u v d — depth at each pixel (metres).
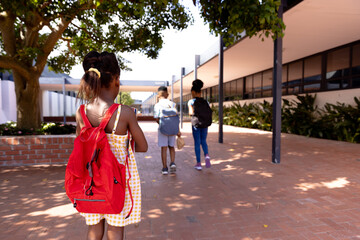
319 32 7.74
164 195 3.44
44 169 4.89
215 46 10.69
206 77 17.56
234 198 3.31
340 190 3.56
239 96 18.23
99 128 1.28
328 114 9.45
